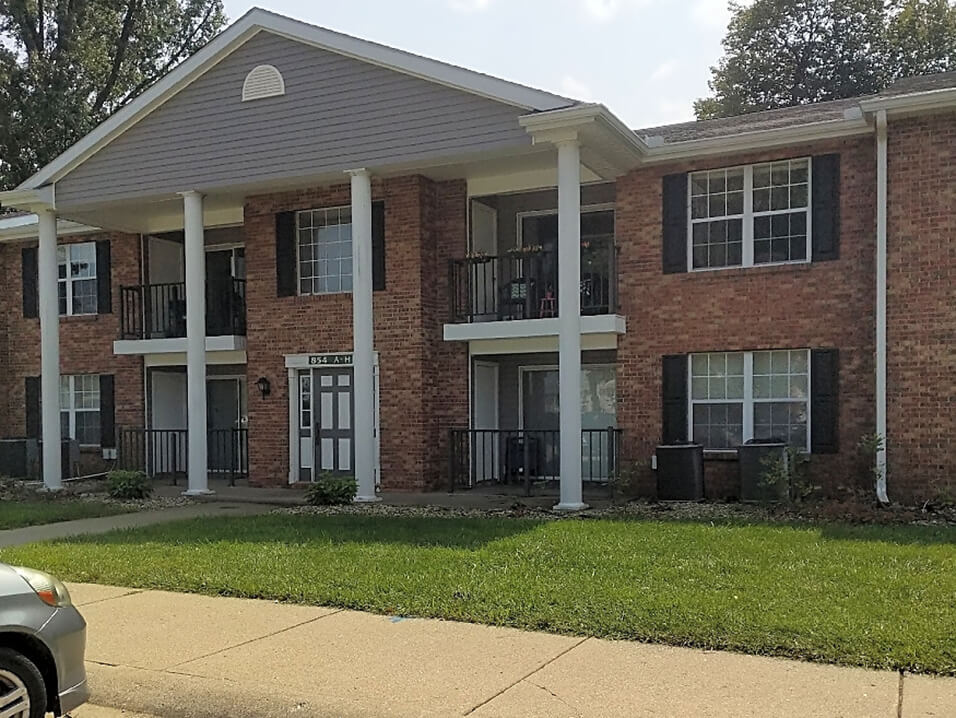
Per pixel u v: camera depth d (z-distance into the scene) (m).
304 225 16.16
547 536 9.48
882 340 11.95
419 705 4.92
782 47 34.38
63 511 12.94
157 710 5.28
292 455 15.98
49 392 16.19
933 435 11.72
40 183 15.93
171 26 33.25
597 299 15.05
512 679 5.28
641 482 13.88
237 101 14.49
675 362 13.73
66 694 4.73
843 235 12.73
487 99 12.78
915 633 5.63
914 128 11.82
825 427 12.75
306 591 7.43
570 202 12.07
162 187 15.05
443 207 15.29
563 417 12.10
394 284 15.07
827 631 5.73
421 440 14.86
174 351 17.25
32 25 30.28
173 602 7.44
